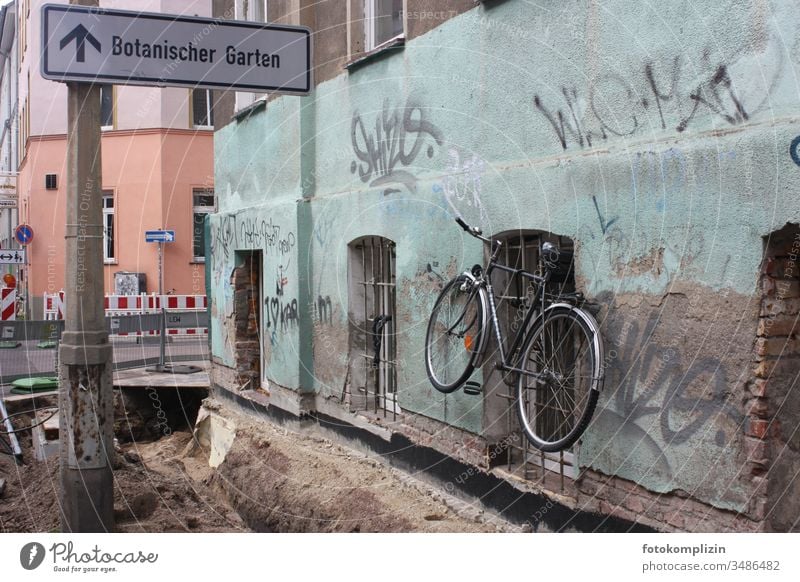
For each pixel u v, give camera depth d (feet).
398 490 21.25
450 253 19.99
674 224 13.70
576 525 15.83
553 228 16.52
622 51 14.80
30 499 22.58
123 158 71.26
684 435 13.46
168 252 70.74
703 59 13.20
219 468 29.63
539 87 16.98
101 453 18.79
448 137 20.11
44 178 76.69
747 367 12.48
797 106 11.70
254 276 35.06
